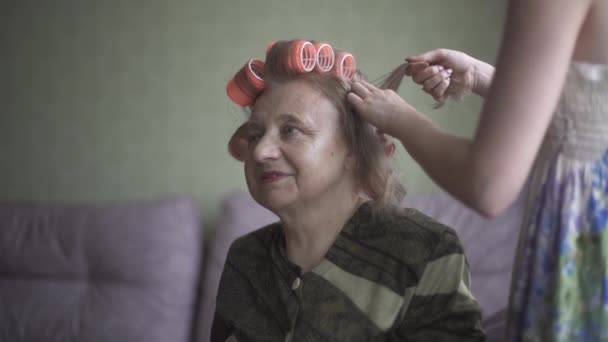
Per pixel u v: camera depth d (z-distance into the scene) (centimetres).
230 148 103
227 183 291
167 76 291
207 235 290
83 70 293
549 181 72
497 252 238
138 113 293
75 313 245
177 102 291
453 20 277
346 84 91
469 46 277
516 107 64
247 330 96
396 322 85
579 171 70
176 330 244
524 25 64
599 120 69
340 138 92
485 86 99
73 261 253
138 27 290
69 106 295
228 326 103
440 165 70
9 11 293
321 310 89
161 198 283
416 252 87
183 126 292
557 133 72
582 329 67
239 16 287
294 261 96
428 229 88
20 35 294
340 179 94
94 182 295
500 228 242
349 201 95
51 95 295
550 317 69
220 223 255
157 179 293
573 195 70
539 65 63
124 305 245
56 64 294
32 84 295
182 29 289
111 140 294
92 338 240
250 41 287
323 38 283
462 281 84
